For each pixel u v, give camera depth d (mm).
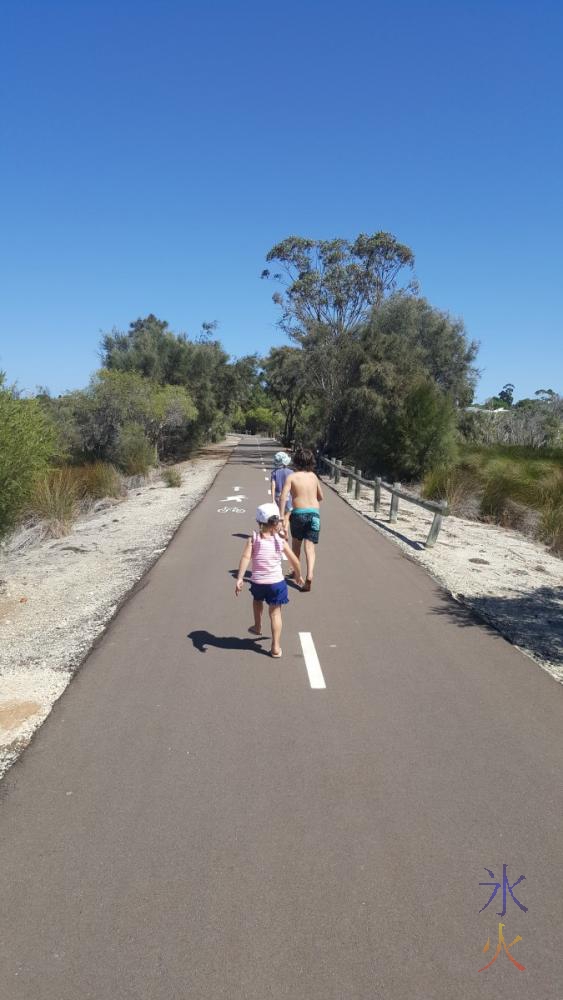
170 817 3848
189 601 8172
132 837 3676
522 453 25375
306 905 3189
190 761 4453
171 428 39656
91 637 6941
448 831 3744
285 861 3490
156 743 4691
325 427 37062
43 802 4000
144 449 31234
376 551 11453
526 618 7883
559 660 6504
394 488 14633
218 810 3916
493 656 6469
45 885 3316
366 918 3115
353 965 2857
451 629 7273
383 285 38562
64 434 28406
